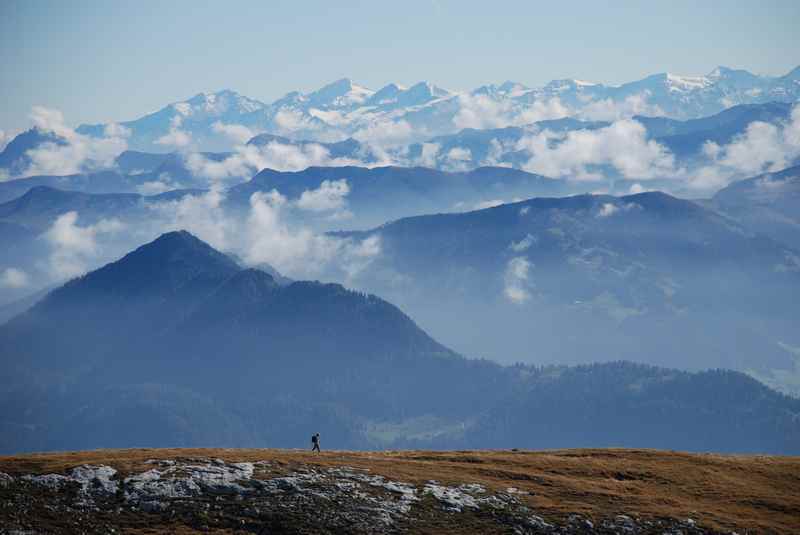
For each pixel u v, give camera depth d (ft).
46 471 533.55
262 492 522.06
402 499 526.16
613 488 578.66
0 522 457.27
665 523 514.27
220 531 474.49
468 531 493.36
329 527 484.33
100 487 517.14
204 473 542.57
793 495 586.86
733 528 512.63
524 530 498.28
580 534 497.46
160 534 465.88
